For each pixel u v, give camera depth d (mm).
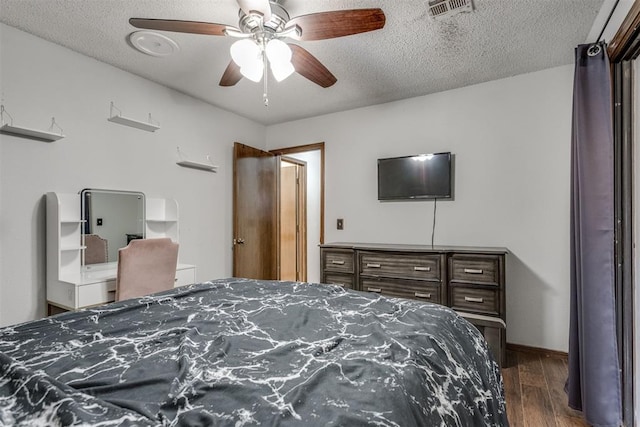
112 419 642
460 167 3014
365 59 2490
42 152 2234
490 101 2889
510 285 2777
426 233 3164
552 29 2092
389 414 706
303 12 1930
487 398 1122
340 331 1182
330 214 3721
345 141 3641
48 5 1882
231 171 3705
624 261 1722
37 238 2213
